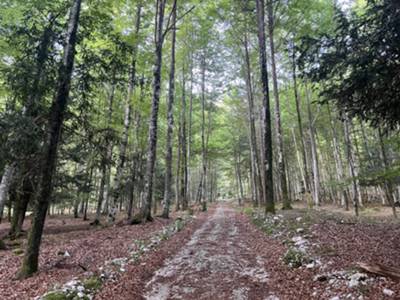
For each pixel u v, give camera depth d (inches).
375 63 238.2
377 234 354.0
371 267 202.5
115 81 423.8
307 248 295.9
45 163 289.0
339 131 1174.3
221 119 1429.6
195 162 1712.6
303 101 1096.8
